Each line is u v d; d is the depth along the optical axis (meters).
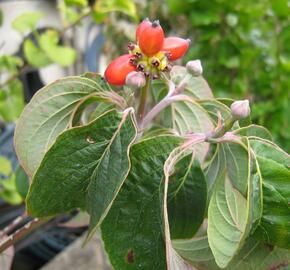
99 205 0.12
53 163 0.12
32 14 0.31
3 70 0.35
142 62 0.12
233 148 0.13
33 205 0.12
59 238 0.42
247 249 0.13
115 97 0.13
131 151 0.12
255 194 0.12
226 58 0.43
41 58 0.31
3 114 0.32
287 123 0.44
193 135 0.12
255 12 0.42
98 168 0.12
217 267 0.13
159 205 0.12
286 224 0.12
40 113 0.13
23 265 0.42
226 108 0.14
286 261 0.12
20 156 0.13
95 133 0.12
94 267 0.36
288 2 0.43
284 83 0.44
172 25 0.46
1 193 0.32
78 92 0.13
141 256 0.12
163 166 0.12
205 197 0.14
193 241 0.14
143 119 0.14
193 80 0.16
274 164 0.12
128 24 0.50
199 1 0.42
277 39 0.43
